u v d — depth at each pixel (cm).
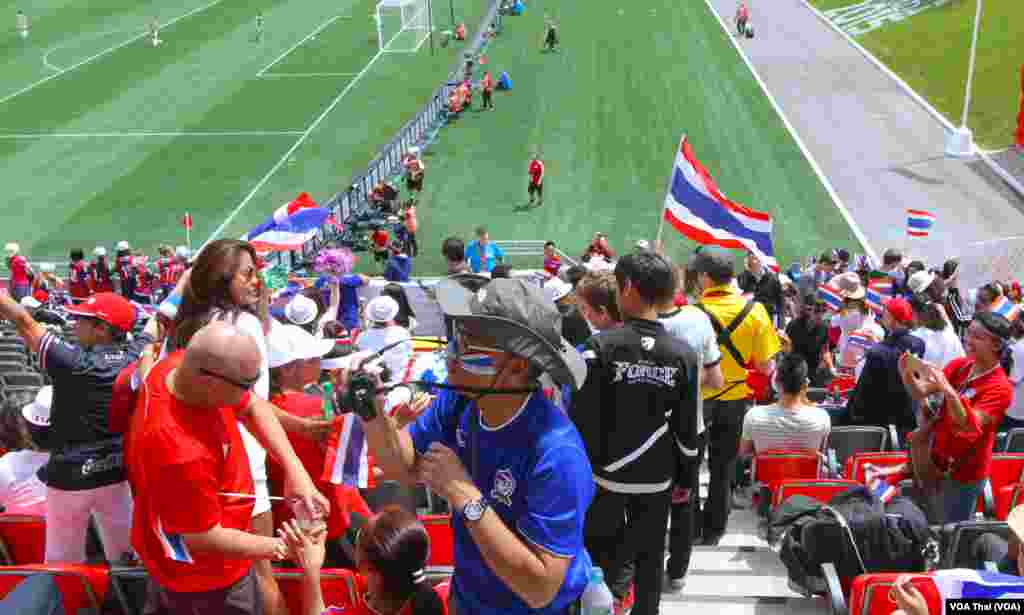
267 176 4141
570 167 4312
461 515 370
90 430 623
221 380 438
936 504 834
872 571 725
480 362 375
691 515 747
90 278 2939
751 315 835
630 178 4178
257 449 549
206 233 3603
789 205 3866
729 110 5038
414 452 399
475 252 2889
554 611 397
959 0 6675
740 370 844
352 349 969
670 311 755
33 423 767
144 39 6412
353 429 473
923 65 5669
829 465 934
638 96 5281
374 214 3731
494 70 5834
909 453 855
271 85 5406
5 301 605
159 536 457
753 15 7025
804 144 4544
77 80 5538
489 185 4141
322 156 4366
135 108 5041
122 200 3916
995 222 3672
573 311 955
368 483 483
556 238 3616
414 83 5438
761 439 938
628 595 679
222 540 460
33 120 4881
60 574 575
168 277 2920
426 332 1596
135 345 648
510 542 367
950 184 4066
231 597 498
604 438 616
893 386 1042
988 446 809
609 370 602
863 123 4822
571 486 377
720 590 799
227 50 6119
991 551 661
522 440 383
